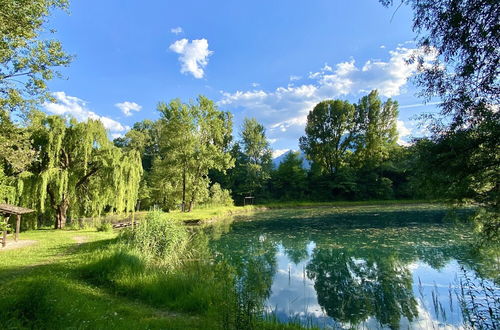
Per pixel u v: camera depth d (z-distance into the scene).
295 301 7.82
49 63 10.03
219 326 4.65
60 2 9.03
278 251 14.06
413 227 19.70
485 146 4.51
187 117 32.72
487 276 8.90
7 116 11.96
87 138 20.86
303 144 50.94
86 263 8.87
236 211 37.81
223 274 7.23
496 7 3.52
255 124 54.16
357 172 47.25
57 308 4.58
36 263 9.48
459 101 4.45
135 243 10.52
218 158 35.22
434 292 8.05
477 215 5.55
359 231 19.02
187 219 26.09
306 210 37.97
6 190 17.36
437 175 5.21
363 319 6.71
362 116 47.41
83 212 23.00
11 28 8.43
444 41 4.18
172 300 6.34
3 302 4.43
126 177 22.70
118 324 4.50
